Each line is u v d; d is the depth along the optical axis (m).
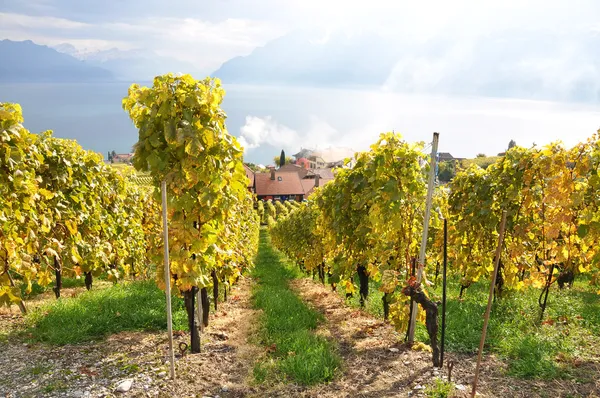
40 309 6.69
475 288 9.52
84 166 8.41
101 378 4.25
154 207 13.80
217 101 4.95
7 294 5.11
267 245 34.91
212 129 4.82
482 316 6.49
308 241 15.55
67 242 7.64
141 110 4.96
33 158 6.16
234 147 5.22
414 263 5.82
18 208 5.25
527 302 7.25
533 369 4.40
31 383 4.10
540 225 6.93
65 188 7.84
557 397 3.87
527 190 7.06
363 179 7.26
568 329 5.83
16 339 5.39
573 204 6.00
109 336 5.63
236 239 8.75
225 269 7.90
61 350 5.02
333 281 8.02
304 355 4.76
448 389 3.96
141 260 12.20
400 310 5.59
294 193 81.25
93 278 11.17
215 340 5.78
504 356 4.90
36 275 6.20
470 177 9.11
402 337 5.79
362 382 4.30
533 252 7.69
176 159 4.87
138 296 7.79
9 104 4.91
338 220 8.10
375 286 10.73
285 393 4.07
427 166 6.05
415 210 6.08
